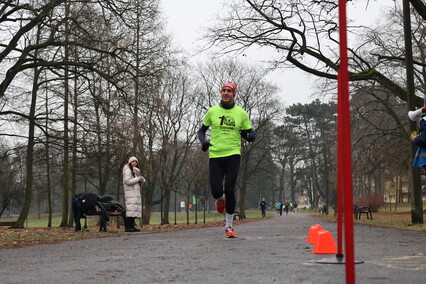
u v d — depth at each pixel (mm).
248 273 4258
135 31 22438
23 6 19297
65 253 7035
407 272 3965
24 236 13258
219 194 9188
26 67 20047
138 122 24516
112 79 20812
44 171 32125
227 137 9094
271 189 115250
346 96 2957
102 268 4953
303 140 97000
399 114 31328
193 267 4836
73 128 24859
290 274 4070
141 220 20672
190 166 35375
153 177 32312
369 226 15750
